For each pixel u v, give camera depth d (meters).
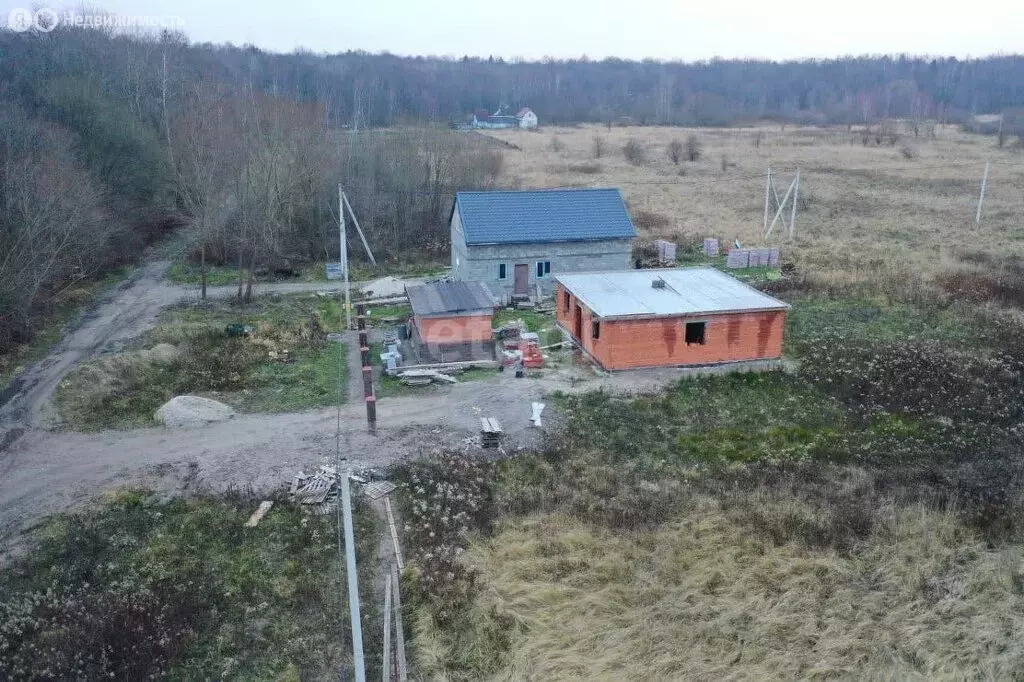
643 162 82.81
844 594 16.67
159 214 49.00
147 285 39.12
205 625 15.27
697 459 21.56
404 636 15.20
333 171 47.28
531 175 72.56
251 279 36.50
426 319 27.12
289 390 25.58
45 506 18.67
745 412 24.30
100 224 38.62
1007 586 16.95
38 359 27.98
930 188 65.81
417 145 52.47
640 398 25.06
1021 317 32.94
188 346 29.56
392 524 18.27
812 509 19.33
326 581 16.50
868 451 22.05
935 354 28.66
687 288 29.75
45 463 20.72
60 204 33.66
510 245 35.31
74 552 16.98
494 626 15.47
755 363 27.66
